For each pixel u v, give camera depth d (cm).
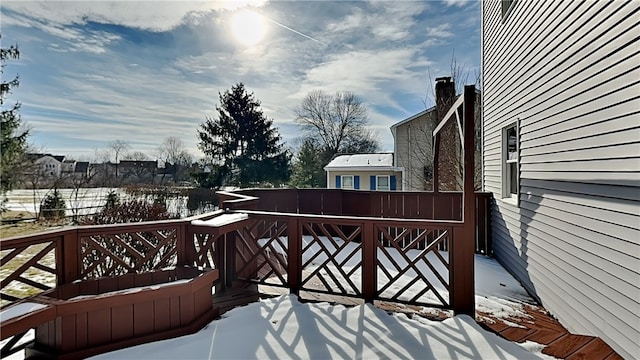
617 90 243
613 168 246
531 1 404
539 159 377
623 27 237
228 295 362
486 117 628
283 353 242
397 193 662
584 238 284
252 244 421
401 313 314
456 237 306
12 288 477
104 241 470
